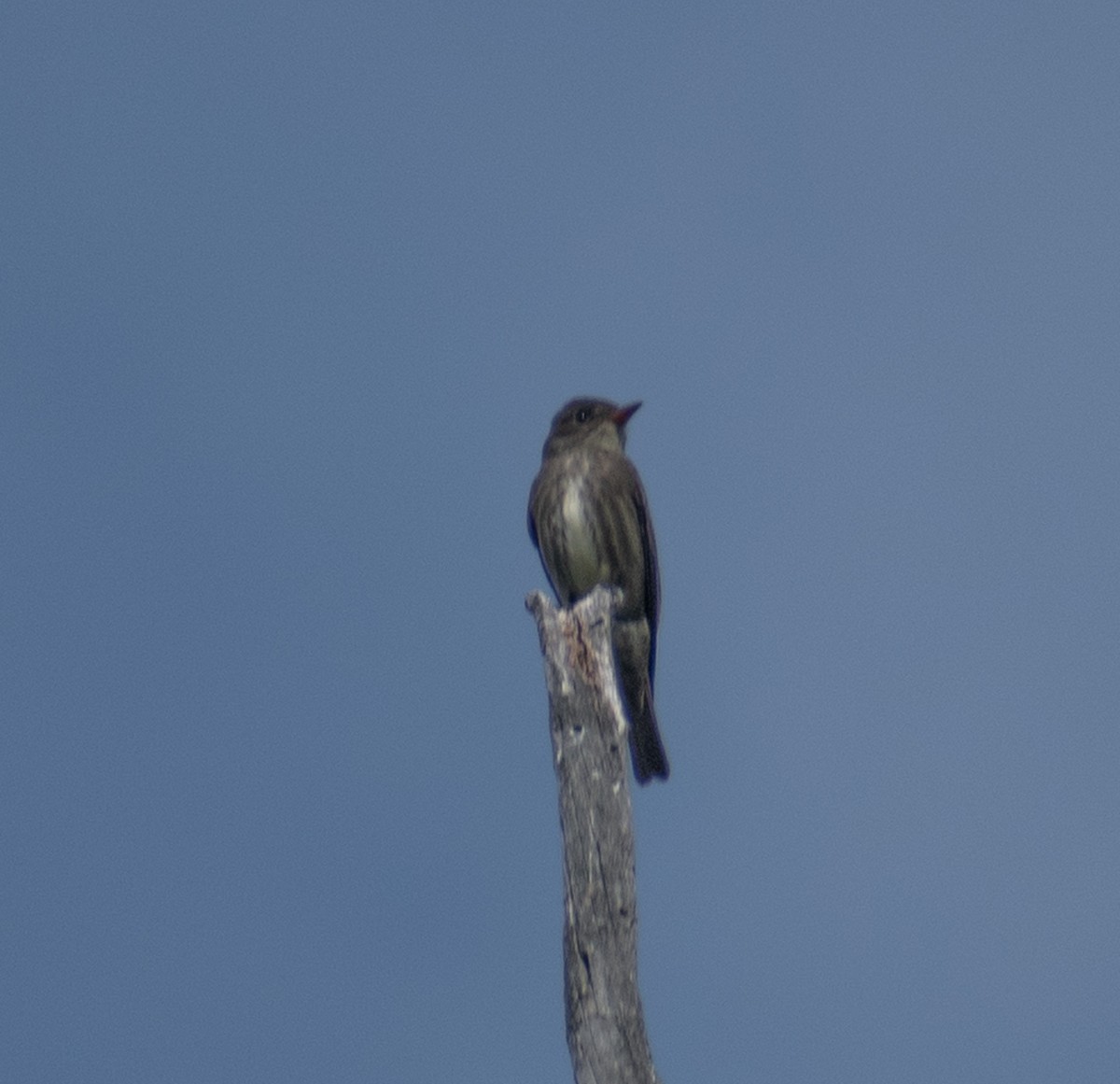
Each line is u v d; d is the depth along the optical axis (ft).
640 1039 36.50
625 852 38.65
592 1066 35.96
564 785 39.29
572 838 38.65
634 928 37.91
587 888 37.91
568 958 37.27
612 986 36.83
